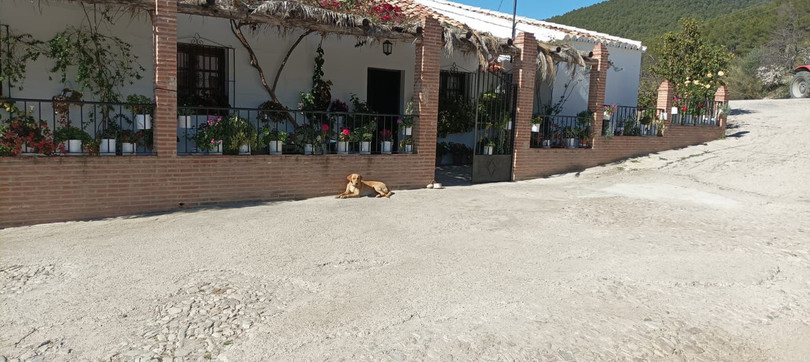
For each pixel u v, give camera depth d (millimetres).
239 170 9070
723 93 16578
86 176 7832
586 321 4594
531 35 12055
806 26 41156
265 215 8258
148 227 7469
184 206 8633
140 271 5715
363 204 9219
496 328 4441
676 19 66625
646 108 15062
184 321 4535
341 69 12391
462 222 7988
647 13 70688
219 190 8930
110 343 4180
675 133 15430
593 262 6164
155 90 8281
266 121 11156
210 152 8984
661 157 14391
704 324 4602
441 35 10859
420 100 10836
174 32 8219
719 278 5684
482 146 12227
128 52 9961
